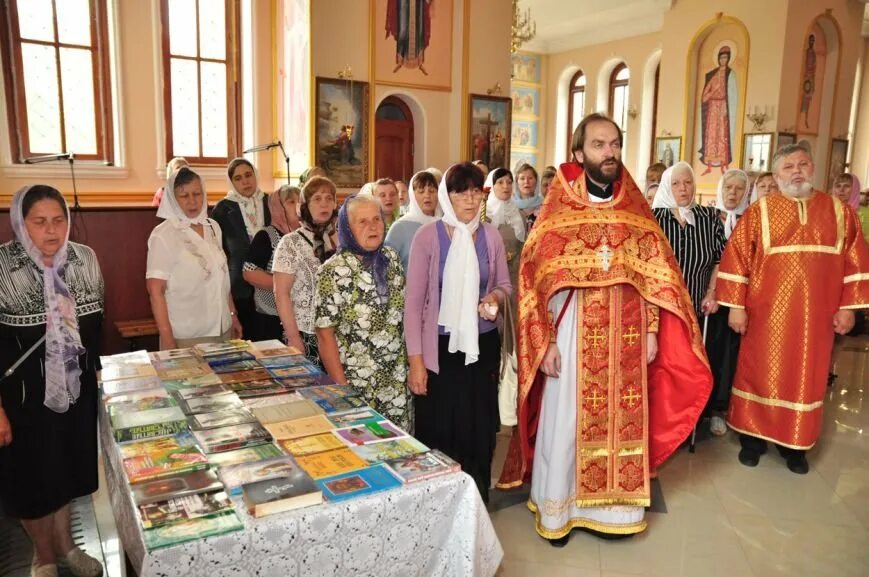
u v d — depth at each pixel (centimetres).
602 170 236
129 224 408
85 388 220
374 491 141
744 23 1048
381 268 224
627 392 246
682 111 1138
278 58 737
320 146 756
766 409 323
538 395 265
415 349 232
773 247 318
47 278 204
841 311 319
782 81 1016
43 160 400
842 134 1141
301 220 284
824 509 289
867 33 1420
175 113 718
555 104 1505
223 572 126
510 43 892
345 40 769
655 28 1290
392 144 849
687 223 340
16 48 635
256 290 335
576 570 237
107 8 665
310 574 135
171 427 174
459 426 250
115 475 170
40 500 212
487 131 887
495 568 160
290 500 134
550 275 237
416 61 828
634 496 251
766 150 1032
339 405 194
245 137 757
